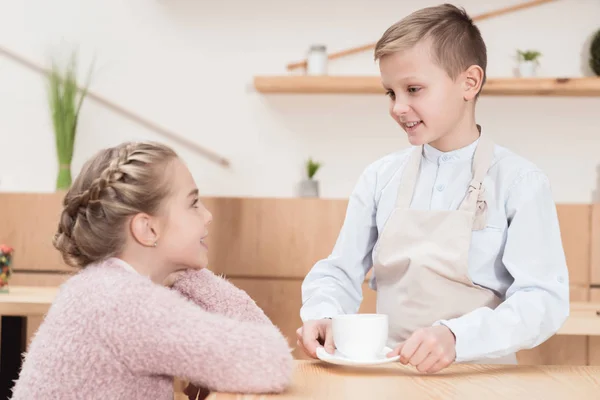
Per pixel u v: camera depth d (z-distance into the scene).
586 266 2.56
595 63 2.78
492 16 2.90
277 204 2.61
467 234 1.09
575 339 2.49
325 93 2.93
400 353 0.88
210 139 2.97
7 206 2.64
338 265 1.25
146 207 0.94
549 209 1.10
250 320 1.14
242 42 2.97
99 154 1.00
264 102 2.96
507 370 0.91
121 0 2.99
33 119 2.98
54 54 2.98
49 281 2.62
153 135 2.98
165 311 0.84
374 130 2.94
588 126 2.88
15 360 2.15
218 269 2.62
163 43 2.98
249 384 0.79
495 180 1.13
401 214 1.15
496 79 2.70
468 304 1.09
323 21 2.96
